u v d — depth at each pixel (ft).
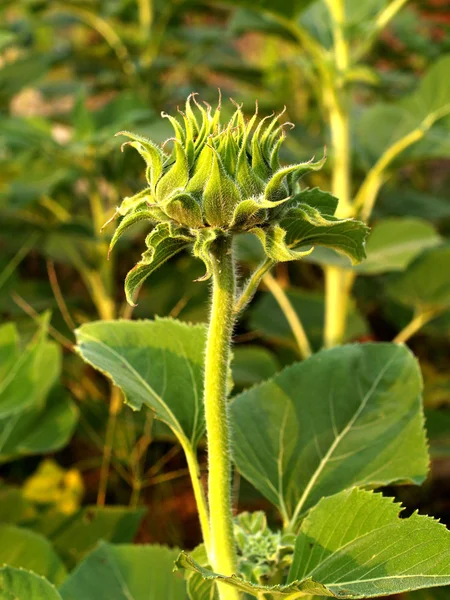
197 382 0.91
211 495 0.78
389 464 0.98
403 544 0.72
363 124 2.15
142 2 2.87
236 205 0.68
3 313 2.47
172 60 2.99
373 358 1.07
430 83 2.06
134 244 2.67
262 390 1.06
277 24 2.08
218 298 0.75
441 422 1.98
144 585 1.11
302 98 2.89
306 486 0.98
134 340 0.95
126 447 2.02
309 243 0.80
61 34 3.89
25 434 1.63
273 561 0.92
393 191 2.62
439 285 2.04
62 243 2.23
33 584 0.89
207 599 0.89
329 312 2.04
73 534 1.60
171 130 2.08
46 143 2.13
